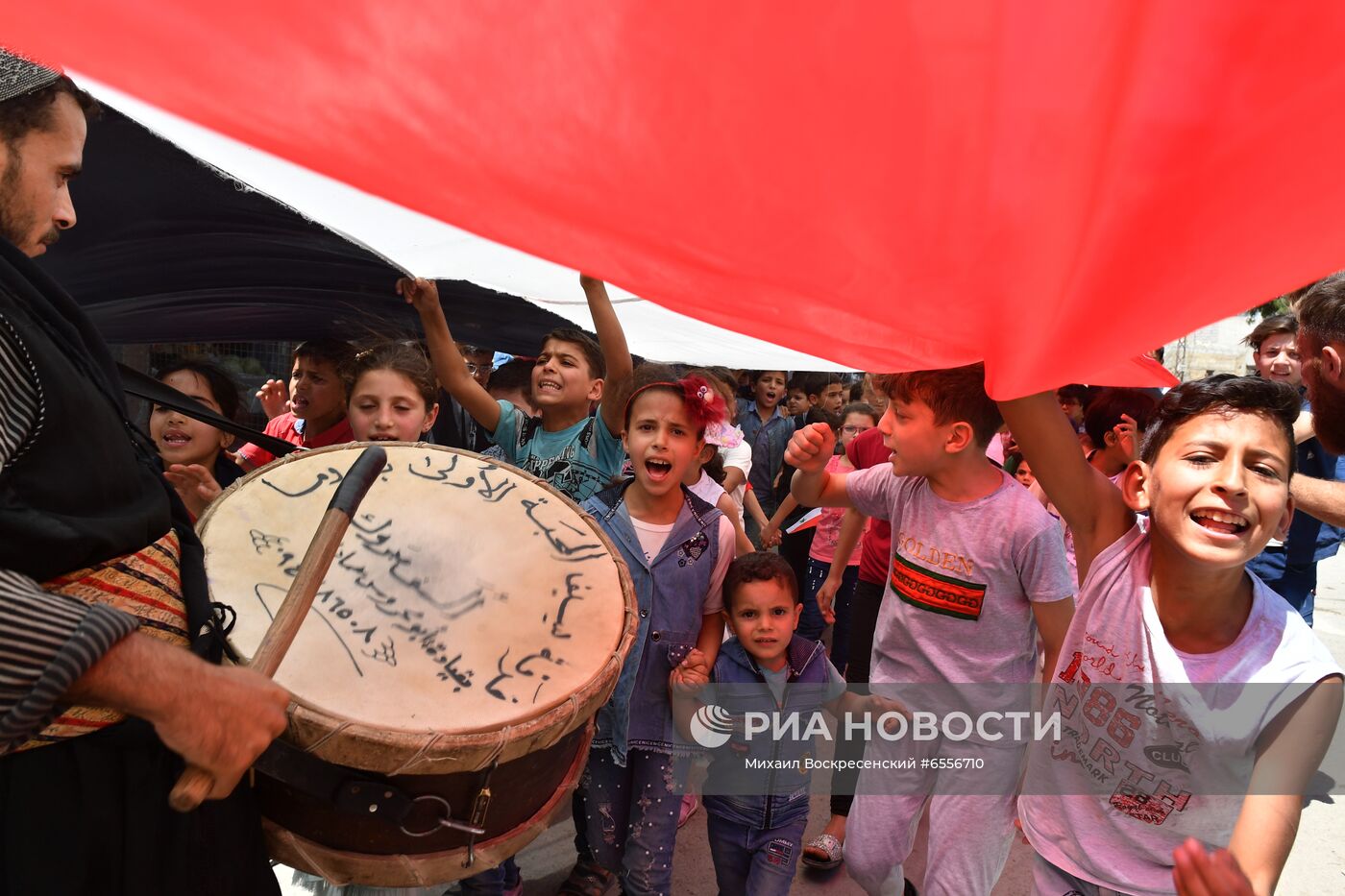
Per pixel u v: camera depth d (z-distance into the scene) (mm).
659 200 1003
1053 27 780
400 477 1812
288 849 1371
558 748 1504
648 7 829
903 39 814
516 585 1659
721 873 2471
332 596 1512
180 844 1233
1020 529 2184
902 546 2381
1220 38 767
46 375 1122
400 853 1384
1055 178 892
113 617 1000
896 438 2262
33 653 947
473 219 1079
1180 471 1537
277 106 932
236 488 1689
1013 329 1113
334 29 853
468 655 1487
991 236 979
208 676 1047
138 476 1285
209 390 2709
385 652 1443
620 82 890
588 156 963
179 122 2023
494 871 2369
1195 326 1057
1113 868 1769
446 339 3012
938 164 912
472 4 833
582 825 2625
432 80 897
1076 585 2572
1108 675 1725
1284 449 1502
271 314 3326
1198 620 1641
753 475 5953
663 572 2447
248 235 2871
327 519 1312
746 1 814
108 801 1184
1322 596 7000
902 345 1273
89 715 1180
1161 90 812
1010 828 2295
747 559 2477
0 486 1075
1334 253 933
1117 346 1105
